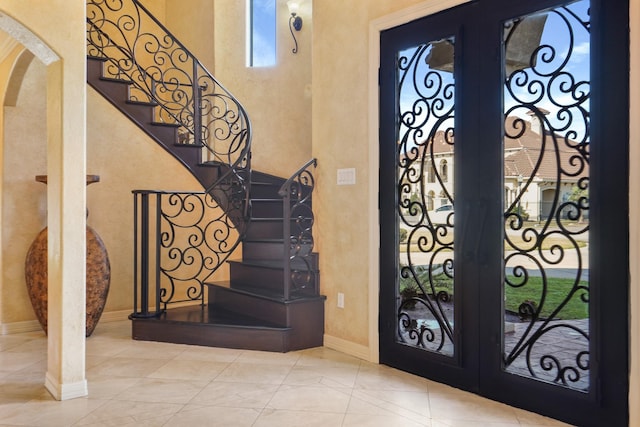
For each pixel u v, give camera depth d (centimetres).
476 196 300
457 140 311
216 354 379
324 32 407
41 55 299
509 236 285
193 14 624
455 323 311
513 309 284
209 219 517
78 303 296
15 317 451
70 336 293
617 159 240
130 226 489
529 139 276
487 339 295
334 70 397
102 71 471
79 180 295
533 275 274
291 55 589
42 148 461
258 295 412
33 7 279
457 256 311
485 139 296
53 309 300
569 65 259
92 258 425
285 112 591
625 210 238
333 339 396
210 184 520
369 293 364
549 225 267
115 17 623
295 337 390
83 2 296
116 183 480
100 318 474
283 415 270
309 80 581
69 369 292
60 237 291
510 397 284
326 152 404
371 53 364
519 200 280
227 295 452
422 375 332
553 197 265
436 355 322
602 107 245
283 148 591
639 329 231
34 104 456
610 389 242
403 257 347
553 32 266
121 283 489
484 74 297
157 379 325
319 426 257
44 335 443
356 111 377
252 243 480
